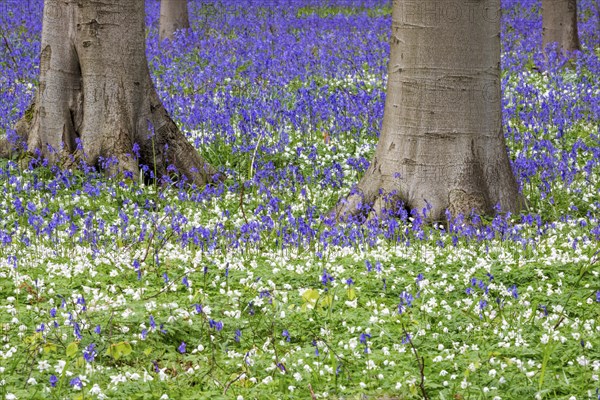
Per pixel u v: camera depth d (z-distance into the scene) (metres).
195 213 14.96
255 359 8.73
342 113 20.92
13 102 22.05
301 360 8.55
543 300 10.64
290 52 29.11
